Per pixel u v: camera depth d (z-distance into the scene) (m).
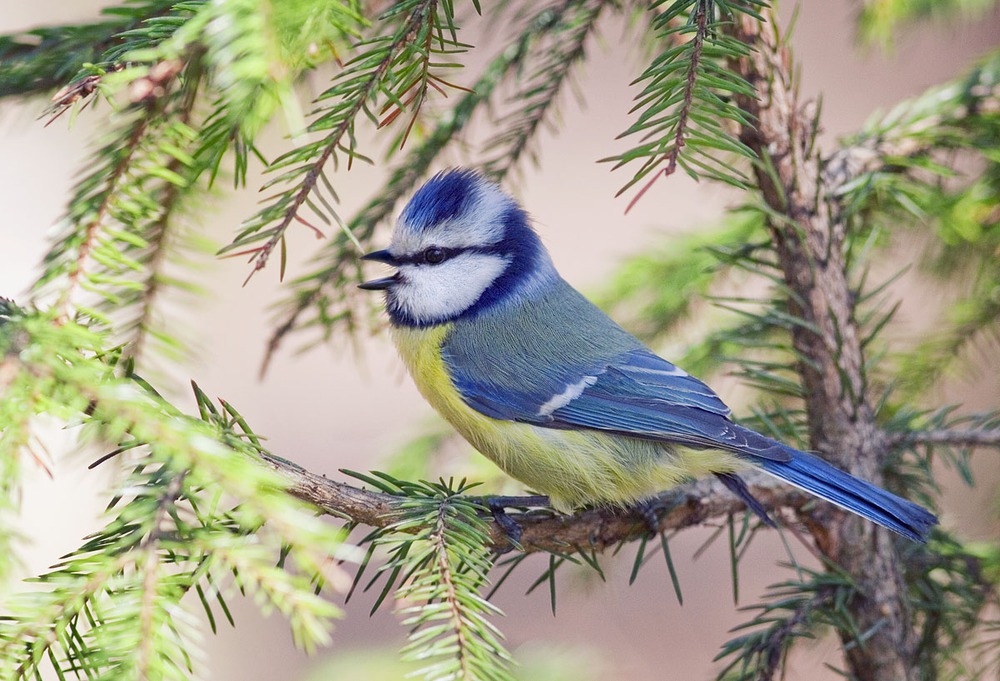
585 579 2.45
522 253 2.42
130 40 2.35
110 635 2.30
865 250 2.39
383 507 2.36
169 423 2.33
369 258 2.41
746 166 2.41
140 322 2.39
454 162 2.42
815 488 2.38
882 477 2.39
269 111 2.33
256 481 2.33
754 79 2.38
